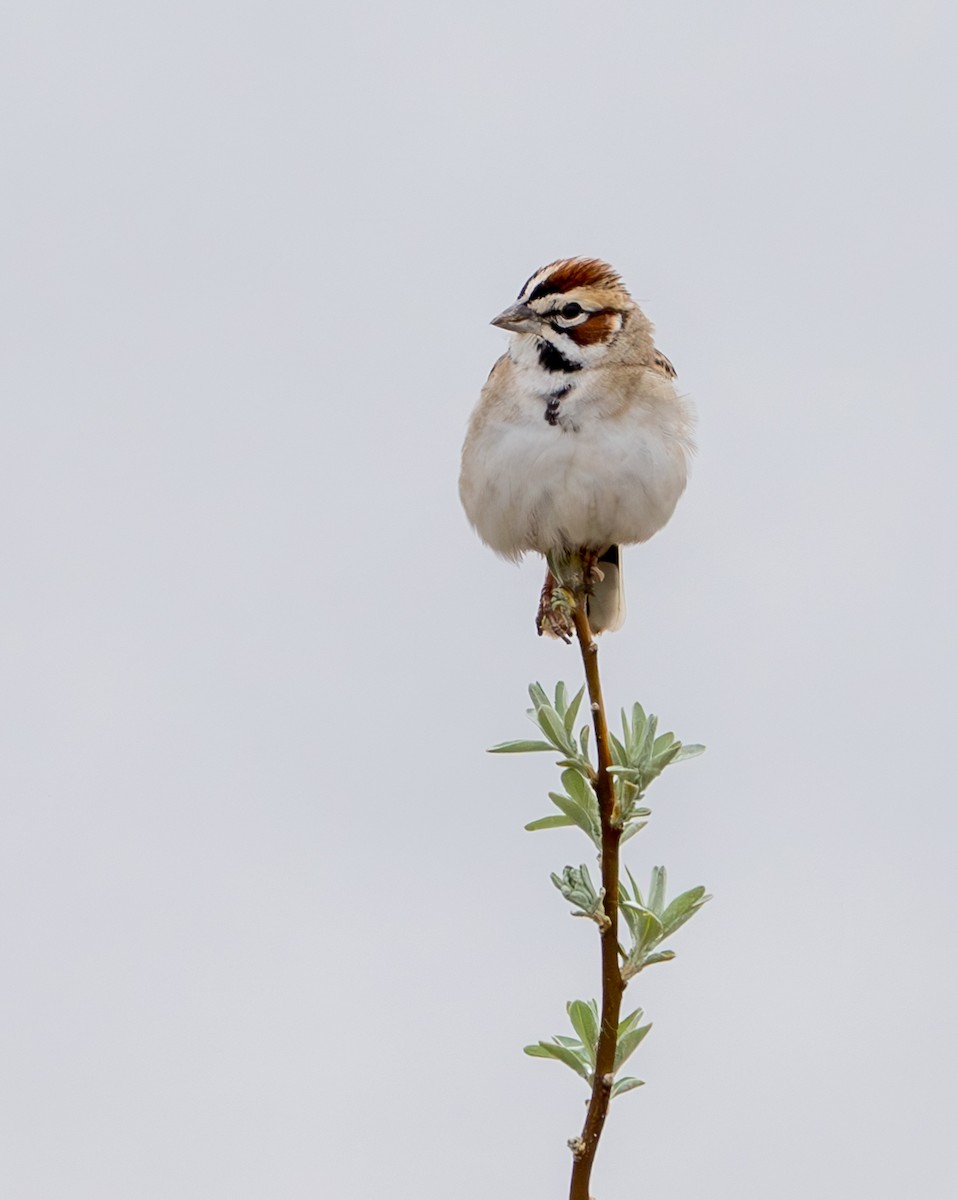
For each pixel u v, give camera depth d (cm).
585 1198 592
